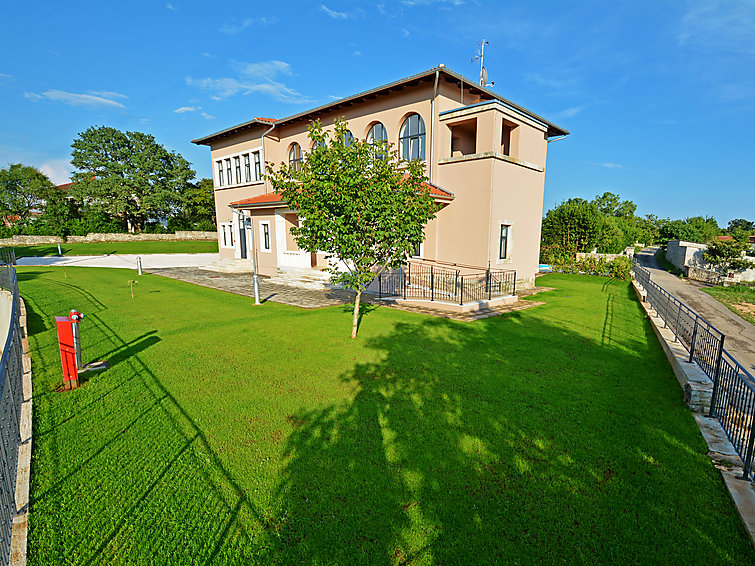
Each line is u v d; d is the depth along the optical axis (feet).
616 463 14.10
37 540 10.39
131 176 159.22
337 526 10.91
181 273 70.23
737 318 46.98
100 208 158.92
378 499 11.97
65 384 19.53
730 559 10.12
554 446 15.05
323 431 15.80
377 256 27.99
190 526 10.85
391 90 53.06
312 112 62.85
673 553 10.28
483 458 14.16
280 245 64.49
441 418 16.98
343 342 27.86
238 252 79.66
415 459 13.98
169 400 18.43
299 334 29.78
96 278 62.90
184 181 176.14
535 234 59.82
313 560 9.86
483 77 56.44
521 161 52.60
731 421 17.20
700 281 85.87
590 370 23.32
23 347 26.18
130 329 30.89
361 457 14.05
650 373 23.25
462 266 51.01
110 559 9.84
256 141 74.13
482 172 47.78
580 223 94.73
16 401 15.96
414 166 27.45
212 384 20.34
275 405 18.03
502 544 10.43
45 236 141.59
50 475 12.94
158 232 173.99
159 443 14.83
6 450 12.23
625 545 10.49
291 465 13.55
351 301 43.68
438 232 53.31
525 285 58.29
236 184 79.97
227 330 30.73
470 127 56.85
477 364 23.77
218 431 15.72
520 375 22.17
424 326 32.81
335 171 25.88
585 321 36.76
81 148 156.97
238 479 12.78
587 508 11.81
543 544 10.47
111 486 12.44
